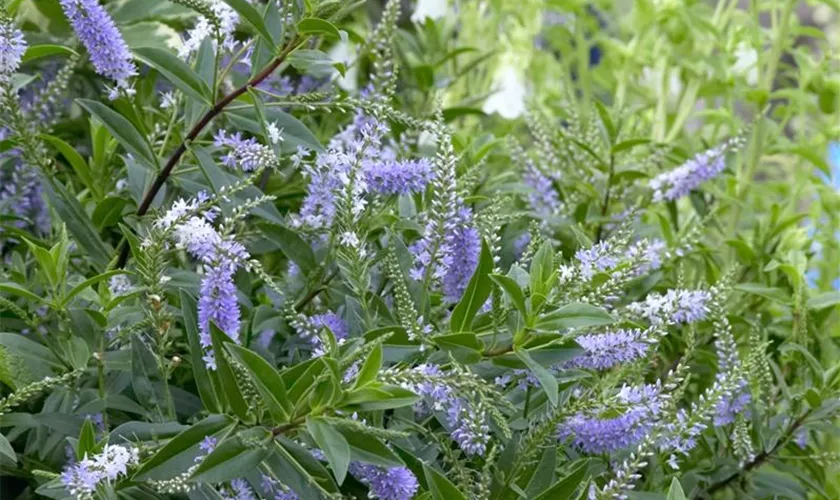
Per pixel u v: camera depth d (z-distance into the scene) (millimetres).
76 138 1714
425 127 1409
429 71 1816
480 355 1323
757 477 1510
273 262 1609
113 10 1718
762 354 1500
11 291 1384
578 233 1458
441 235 1359
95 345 1388
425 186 1418
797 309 1617
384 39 1651
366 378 1256
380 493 1295
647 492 1397
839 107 1984
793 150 1871
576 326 1305
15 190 1546
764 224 1773
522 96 2123
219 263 1300
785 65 2012
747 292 1695
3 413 1356
